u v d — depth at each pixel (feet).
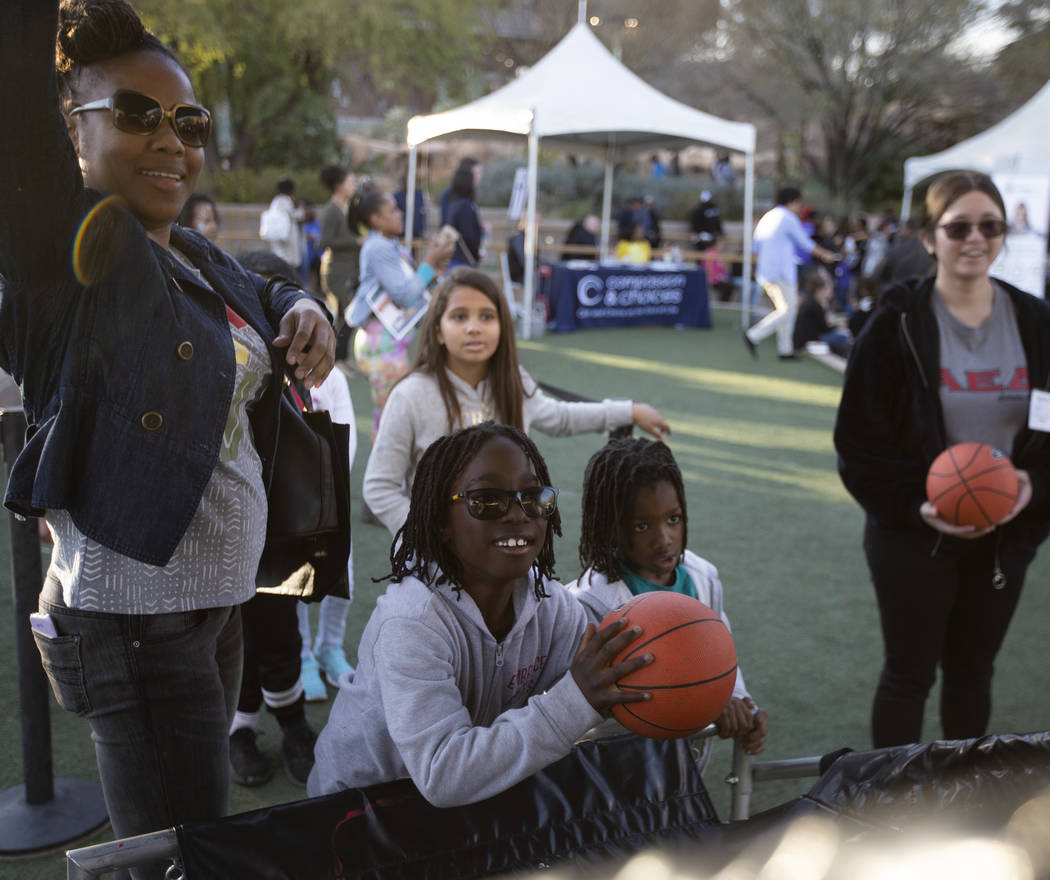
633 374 34.58
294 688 9.94
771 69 93.30
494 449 5.15
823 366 37.70
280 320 5.98
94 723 5.26
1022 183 38.09
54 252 4.48
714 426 26.73
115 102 4.73
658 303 48.29
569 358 37.63
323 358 5.78
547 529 5.58
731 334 47.34
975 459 8.26
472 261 41.01
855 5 86.48
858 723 11.30
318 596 6.51
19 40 4.13
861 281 39.32
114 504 4.78
